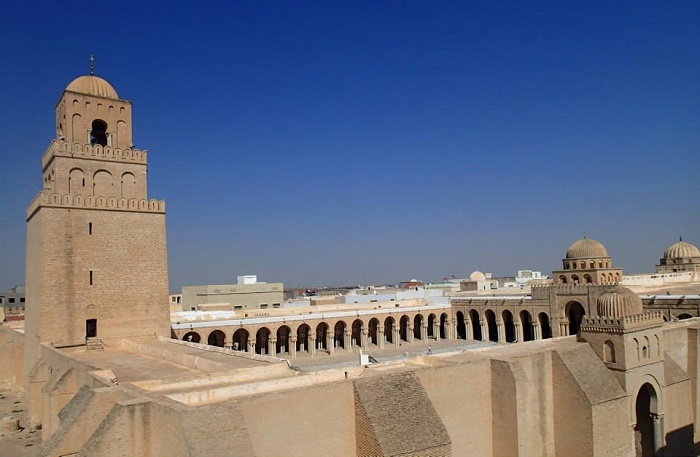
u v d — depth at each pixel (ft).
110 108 174.91
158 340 164.35
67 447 79.82
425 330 285.02
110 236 163.53
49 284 152.15
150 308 168.76
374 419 82.58
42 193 152.97
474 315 294.25
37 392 140.77
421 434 84.12
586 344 120.16
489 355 116.47
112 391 84.99
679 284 267.18
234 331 216.74
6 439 130.82
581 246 246.88
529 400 105.81
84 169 164.66
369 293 364.99
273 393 78.18
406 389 89.86
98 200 162.20
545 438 109.29
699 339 132.26
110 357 140.15
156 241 172.14
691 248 326.03
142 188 174.50
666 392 123.65
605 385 111.14
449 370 100.58
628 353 114.83
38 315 153.28
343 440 84.69
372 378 88.58
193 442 65.46
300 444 79.71
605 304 120.57
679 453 125.59
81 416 81.61
